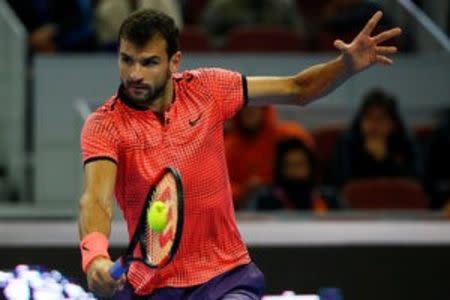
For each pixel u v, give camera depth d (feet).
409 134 84.07
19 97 89.30
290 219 71.10
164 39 37.45
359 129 81.61
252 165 81.25
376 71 90.84
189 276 39.04
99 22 98.17
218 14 100.53
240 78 39.83
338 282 59.36
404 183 78.79
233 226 39.58
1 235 62.90
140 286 39.27
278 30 97.25
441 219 72.79
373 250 59.62
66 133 87.20
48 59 88.63
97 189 37.01
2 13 90.84
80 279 59.21
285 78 40.65
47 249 59.11
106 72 89.30
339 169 81.46
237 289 39.29
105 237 36.01
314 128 89.76
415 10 96.22
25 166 87.61
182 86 39.22
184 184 38.37
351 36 96.63
